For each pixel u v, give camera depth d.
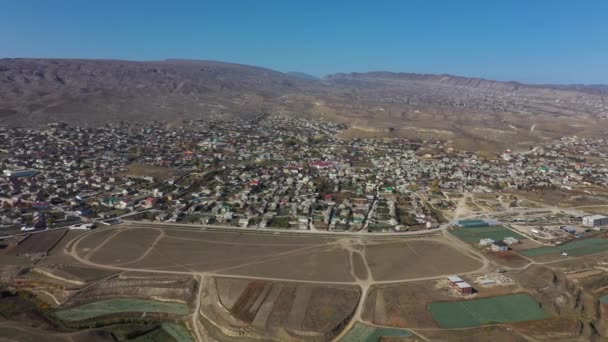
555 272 154.12
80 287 139.75
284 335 116.19
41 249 166.38
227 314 125.88
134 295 137.00
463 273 153.00
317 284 142.88
